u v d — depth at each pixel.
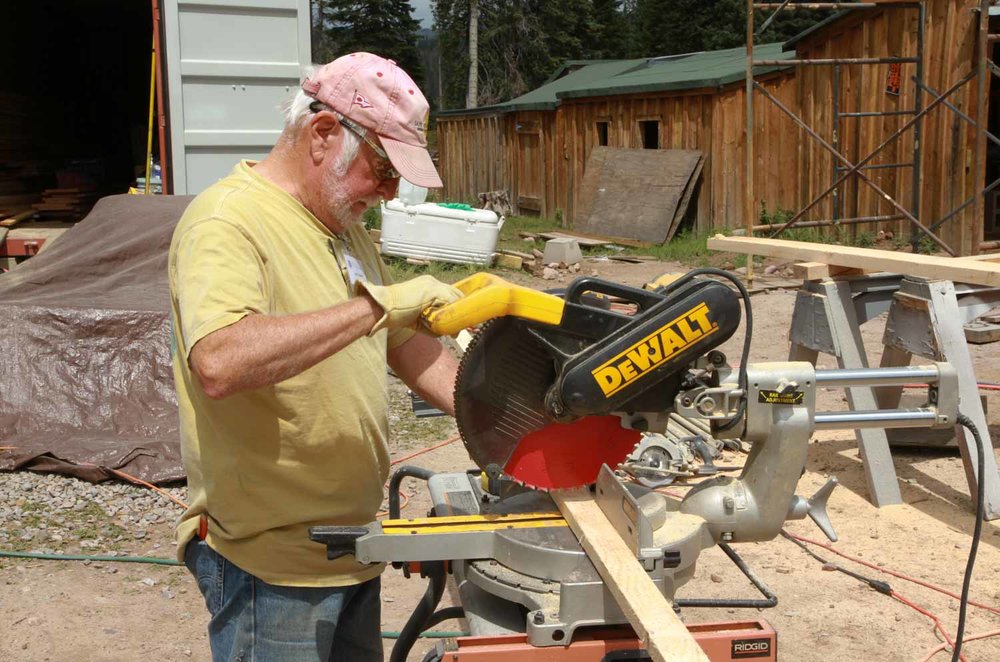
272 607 2.02
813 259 4.96
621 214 15.05
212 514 2.03
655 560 1.75
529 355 1.94
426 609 2.28
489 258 11.80
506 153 19.78
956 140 10.91
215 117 7.04
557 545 1.87
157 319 5.67
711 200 14.29
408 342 2.38
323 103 1.94
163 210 6.81
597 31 43.50
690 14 40.09
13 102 11.84
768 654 1.84
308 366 1.75
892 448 5.41
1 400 5.38
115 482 5.01
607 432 2.03
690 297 1.86
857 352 4.79
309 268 1.98
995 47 12.16
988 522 4.45
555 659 1.75
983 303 4.64
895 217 10.91
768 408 1.95
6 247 8.20
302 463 1.99
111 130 14.66
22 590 3.91
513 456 2.01
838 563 4.06
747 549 4.23
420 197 11.70
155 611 3.78
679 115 14.68
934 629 3.53
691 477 2.80
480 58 40.59
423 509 4.66
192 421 2.02
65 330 5.60
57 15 13.74
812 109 13.27
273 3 7.00
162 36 6.90
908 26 11.37
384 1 44.66
